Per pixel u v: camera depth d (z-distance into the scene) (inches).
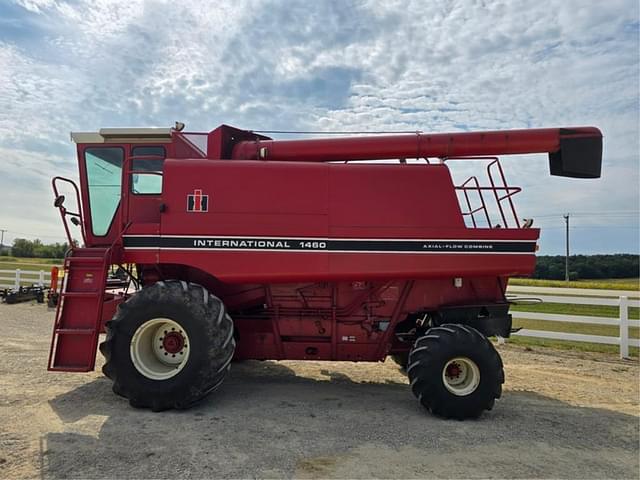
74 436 155.6
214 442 154.3
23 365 252.7
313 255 201.5
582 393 237.8
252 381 244.2
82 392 206.8
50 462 135.5
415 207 207.2
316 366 286.4
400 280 213.2
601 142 228.5
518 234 208.1
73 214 229.9
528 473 139.9
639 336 430.3
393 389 236.2
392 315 220.8
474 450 156.6
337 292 221.1
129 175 225.6
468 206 222.8
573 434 175.3
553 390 243.0
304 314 221.5
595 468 144.9
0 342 316.2
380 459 146.3
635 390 245.1
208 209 201.9
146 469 133.0
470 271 205.3
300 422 178.1
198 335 186.5
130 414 179.6
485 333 217.8
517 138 226.2
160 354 198.1
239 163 207.0
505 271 206.4
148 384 183.8
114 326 188.1
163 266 214.5
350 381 251.1
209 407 192.9
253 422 175.6
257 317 224.8
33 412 178.7
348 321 221.6
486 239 207.0
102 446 148.0
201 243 200.7
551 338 377.1
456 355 190.5
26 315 454.0
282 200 204.1
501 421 188.7
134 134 229.0
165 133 227.9
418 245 204.7
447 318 215.5
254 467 136.9
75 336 188.5
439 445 160.1
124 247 201.5
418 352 194.1
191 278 221.0
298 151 230.4
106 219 229.1
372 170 209.3
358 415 189.8
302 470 136.0
